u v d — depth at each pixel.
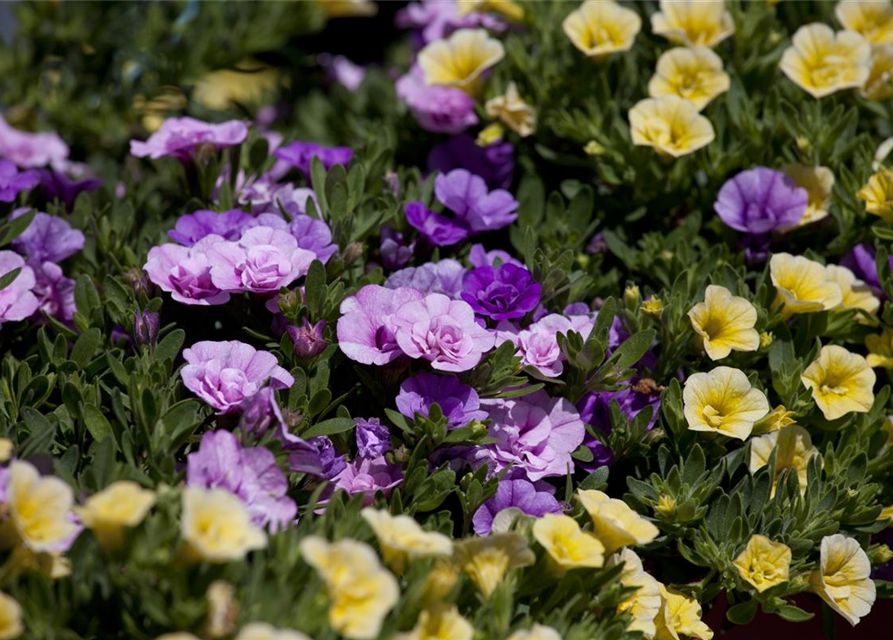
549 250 1.10
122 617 0.94
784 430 1.04
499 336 1.04
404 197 1.12
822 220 1.11
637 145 1.12
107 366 1.04
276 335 1.05
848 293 1.09
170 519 0.94
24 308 1.05
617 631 0.97
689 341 1.06
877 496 1.07
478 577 0.96
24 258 1.08
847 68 1.13
